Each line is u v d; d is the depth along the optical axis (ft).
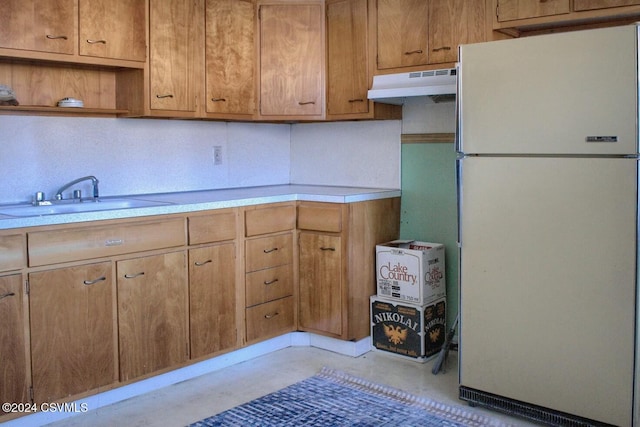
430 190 12.31
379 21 11.66
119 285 9.32
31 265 8.32
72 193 10.77
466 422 8.96
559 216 8.27
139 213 9.43
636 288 7.76
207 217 10.48
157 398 9.80
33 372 8.46
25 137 10.15
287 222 11.97
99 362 9.18
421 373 10.88
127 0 10.32
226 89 11.94
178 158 12.42
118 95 11.22
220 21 11.73
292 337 12.42
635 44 7.52
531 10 9.82
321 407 9.47
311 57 12.48
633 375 7.87
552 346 8.48
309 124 14.21
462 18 10.63
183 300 10.21
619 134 7.72
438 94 10.66
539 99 8.29
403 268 11.46
